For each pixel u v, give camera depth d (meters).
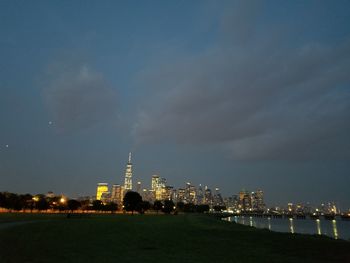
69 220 96.44
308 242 44.50
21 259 26.66
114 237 48.28
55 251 31.84
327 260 28.84
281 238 50.91
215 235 56.25
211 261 27.73
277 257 30.30
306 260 28.69
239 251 34.41
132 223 93.31
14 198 192.38
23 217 109.06
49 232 53.06
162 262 26.77
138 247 36.78
